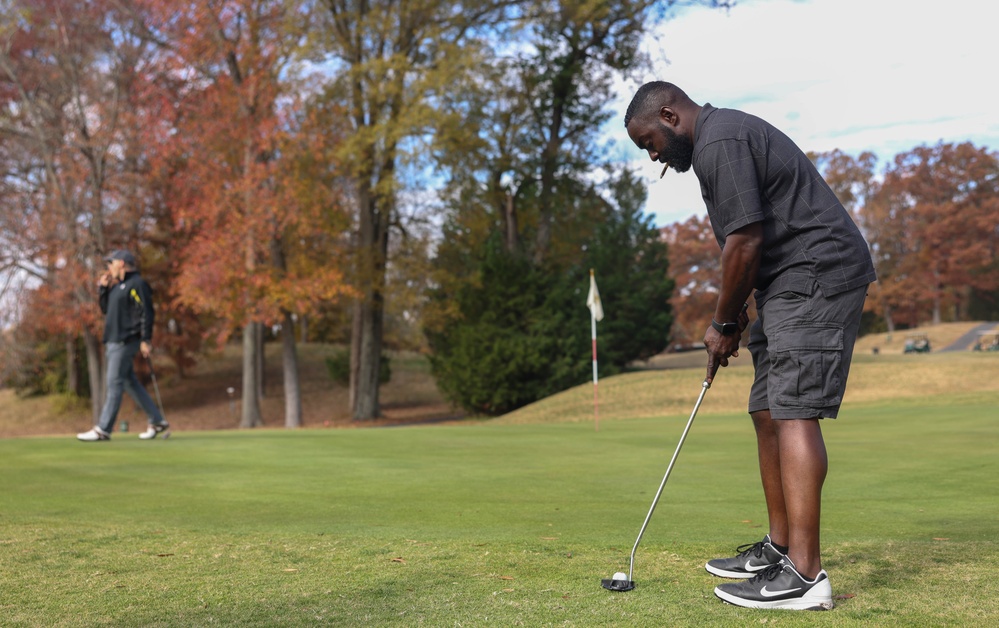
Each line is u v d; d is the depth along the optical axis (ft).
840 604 8.31
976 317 246.06
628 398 73.46
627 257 132.36
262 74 75.82
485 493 17.01
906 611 7.95
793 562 8.39
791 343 8.89
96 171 87.76
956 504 14.93
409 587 9.20
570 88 96.27
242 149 76.38
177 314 109.60
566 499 16.15
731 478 19.15
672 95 9.68
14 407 116.98
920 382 73.15
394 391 126.52
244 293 74.08
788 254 9.02
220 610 8.37
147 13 86.07
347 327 157.99
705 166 9.12
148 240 101.96
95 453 24.88
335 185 82.02
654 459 23.31
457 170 83.66
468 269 107.34
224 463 22.47
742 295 9.09
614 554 10.86
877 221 220.02
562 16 86.84
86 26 89.30
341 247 85.05
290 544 11.75
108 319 29.27
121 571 10.19
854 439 28.04
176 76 87.81
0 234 86.79
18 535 12.60
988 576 9.23
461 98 77.92
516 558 10.65
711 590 9.02
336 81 80.18
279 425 104.68
